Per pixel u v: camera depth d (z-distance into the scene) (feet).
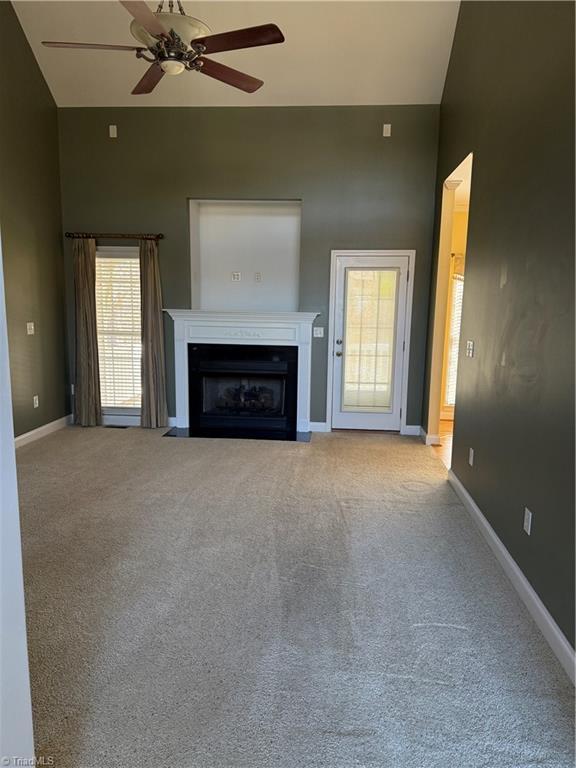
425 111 16.56
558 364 6.81
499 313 9.48
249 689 5.82
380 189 17.06
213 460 14.61
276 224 18.69
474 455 10.97
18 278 15.57
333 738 5.16
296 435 17.72
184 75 16.20
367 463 14.58
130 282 18.12
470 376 11.46
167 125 17.29
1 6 14.34
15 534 3.85
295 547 9.36
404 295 17.48
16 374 15.64
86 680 5.93
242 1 13.94
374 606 7.52
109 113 17.35
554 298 7.02
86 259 17.87
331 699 5.68
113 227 17.90
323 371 18.04
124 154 17.53
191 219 17.98
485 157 10.77
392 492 12.28
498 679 6.03
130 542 9.45
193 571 8.45
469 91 12.43
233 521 10.44
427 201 16.99
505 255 9.23
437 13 13.94
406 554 9.16
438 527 10.34
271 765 4.84
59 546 9.27
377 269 17.47
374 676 6.05
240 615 7.25
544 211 7.47
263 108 16.94
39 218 16.61
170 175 17.51
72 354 18.63
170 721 5.35
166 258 17.98
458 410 12.50
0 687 3.78
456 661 6.34
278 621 7.12
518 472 8.19
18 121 15.31
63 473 13.32
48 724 5.28
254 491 12.18
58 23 15.02
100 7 14.43
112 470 13.60
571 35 6.68
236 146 17.20
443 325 16.47
